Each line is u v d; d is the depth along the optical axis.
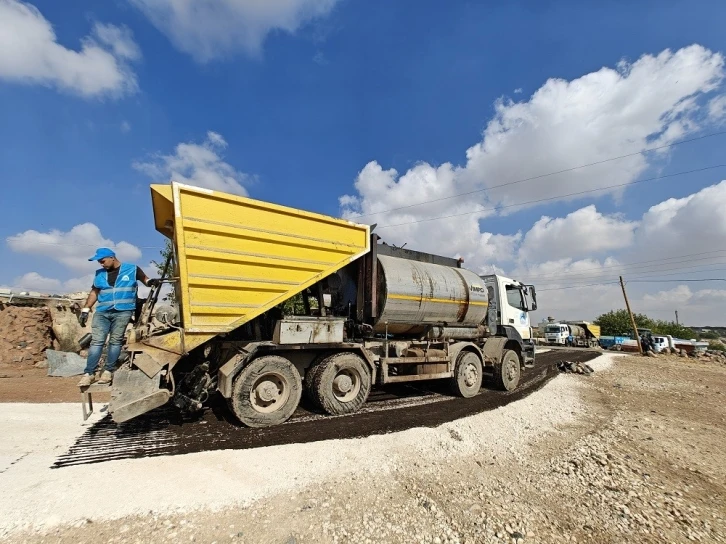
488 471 4.05
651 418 6.94
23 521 2.68
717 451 5.34
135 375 4.76
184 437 4.89
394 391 8.75
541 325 41.12
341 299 7.79
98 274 5.27
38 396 7.26
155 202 5.48
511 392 9.17
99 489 3.19
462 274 9.24
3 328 11.23
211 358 5.93
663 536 3.01
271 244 5.80
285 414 5.64
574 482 3.88
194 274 5.09
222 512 2.97
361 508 3.15
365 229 7.08
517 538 2.82
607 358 20.44
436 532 2.86
